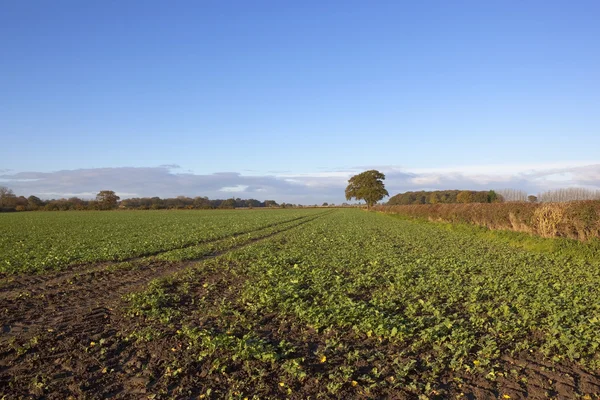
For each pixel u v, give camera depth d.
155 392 6.93
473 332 9.14
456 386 7.09
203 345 8.69
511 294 12.34
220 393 6.90
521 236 28.06
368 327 9.31
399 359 7.92
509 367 7.74
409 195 142.50
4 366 8.05
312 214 86.75
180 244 28.08
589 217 23.52
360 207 169.00
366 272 16.61
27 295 13.77
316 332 9.60
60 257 21.00
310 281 14.89
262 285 13.95
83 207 130.50
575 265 18.31
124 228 43.16
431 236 33.09
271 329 9.91
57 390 7.09
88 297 13.61
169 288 14.49
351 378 7.32
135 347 8.91
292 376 7.41
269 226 47.22
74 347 8.95
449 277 14.76
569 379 7.29
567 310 10.19
